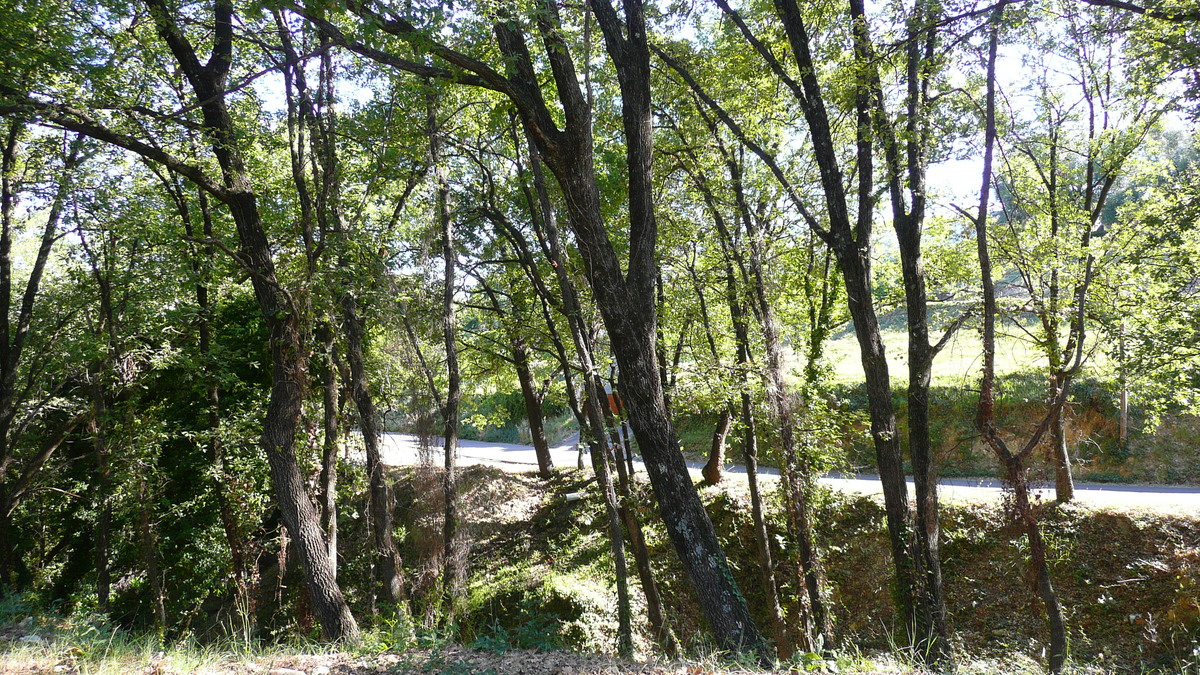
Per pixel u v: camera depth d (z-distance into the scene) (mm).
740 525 20672
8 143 16312
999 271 17688
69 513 24172
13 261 23109
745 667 7863
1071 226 16812
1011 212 18016
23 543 24109
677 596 19188
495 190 19984
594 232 10641
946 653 12250
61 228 17078
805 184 16672
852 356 34500
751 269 16797
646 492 22672
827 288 19984
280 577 19266
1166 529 16359
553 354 19719
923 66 13008
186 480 22375
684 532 10461
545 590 18594
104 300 17500
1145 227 16062
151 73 14641
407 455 30547
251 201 13992
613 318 10648
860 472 23875
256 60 16547
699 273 18172
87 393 20141
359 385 17156
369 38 9203
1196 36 11305
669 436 10727
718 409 18109
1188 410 16484
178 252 17531
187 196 18594
